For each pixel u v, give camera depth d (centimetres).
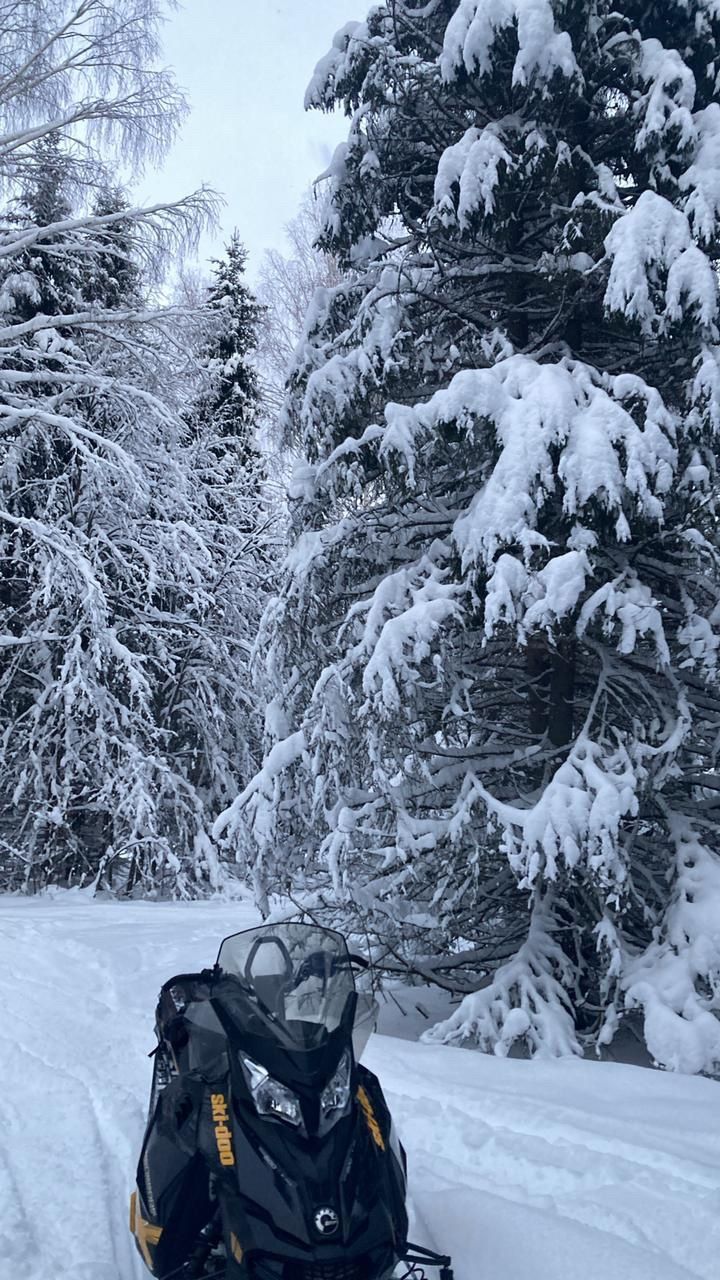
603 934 720
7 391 1817
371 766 857
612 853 681
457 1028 714
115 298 2053
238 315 2667
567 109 842
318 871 874
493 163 807
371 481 899
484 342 871
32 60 1658
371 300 895
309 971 315
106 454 1709
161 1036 366
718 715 834
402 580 807
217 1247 316
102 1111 523
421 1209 415
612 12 870
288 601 899
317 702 817
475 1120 502
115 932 1075
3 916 1205
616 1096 562
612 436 719
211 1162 298
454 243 909
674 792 851
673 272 725
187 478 1912
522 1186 441
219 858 1786
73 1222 397
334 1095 296
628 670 801
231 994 314
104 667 1579
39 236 1725
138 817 1575
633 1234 393
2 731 1773
